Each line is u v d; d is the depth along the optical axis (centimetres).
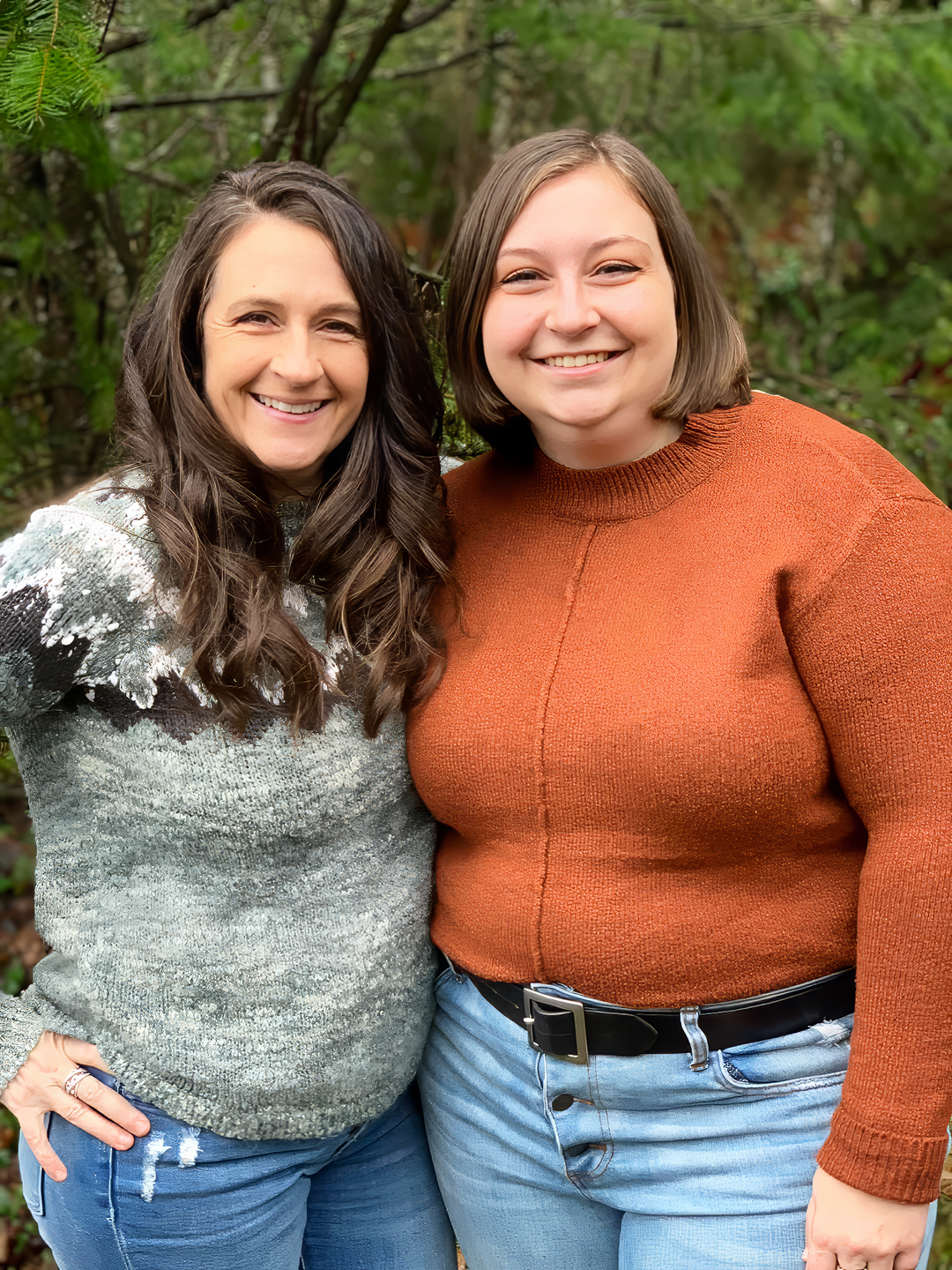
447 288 151
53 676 133
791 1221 133
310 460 144
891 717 121
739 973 132
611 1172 141
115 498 139
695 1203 136
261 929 140
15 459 314
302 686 137
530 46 349
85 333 285
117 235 303
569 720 131
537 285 134
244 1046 139
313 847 141
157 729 136
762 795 126
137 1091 139
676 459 137
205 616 134
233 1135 141
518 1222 151
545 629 138
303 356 138
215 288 139
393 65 438
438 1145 160
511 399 141
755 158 583
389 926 147
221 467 140
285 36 383
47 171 306
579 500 143
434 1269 169
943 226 562
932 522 125
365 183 472
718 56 358
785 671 128
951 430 396
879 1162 121
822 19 370
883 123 370
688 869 132
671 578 133
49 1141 145
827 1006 136
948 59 359
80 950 142
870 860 126
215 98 344
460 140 455
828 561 124
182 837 137
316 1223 166
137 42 298
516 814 137
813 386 368
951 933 119
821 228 605
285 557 148
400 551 149
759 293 544
